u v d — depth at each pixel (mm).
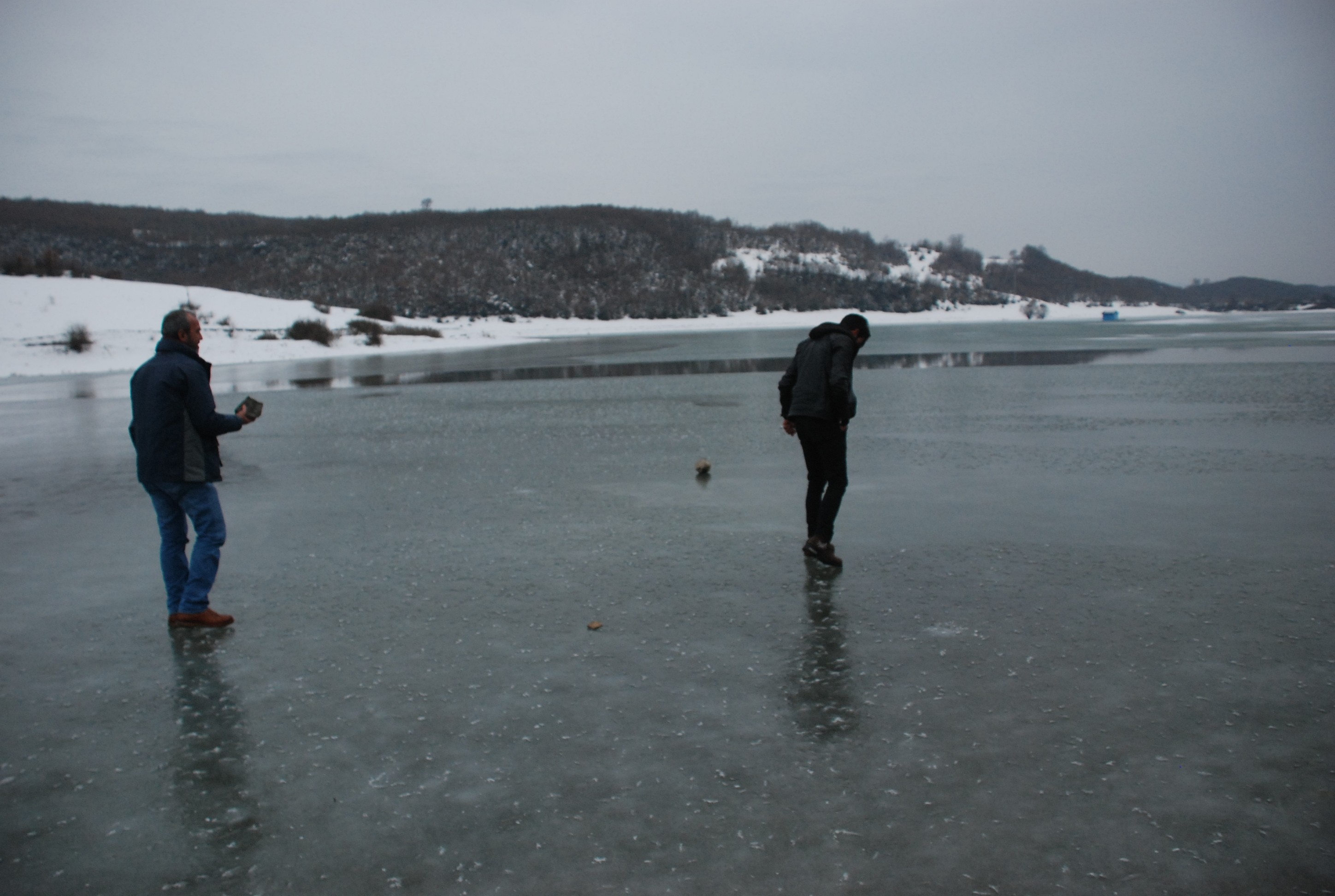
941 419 13445
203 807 3096
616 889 2586
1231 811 2932
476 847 2812
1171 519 6918
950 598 5160
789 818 2932
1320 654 4227
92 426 15281
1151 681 3953
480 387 22062
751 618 4898
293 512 7949
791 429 6121
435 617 5043
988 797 3033
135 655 4574
